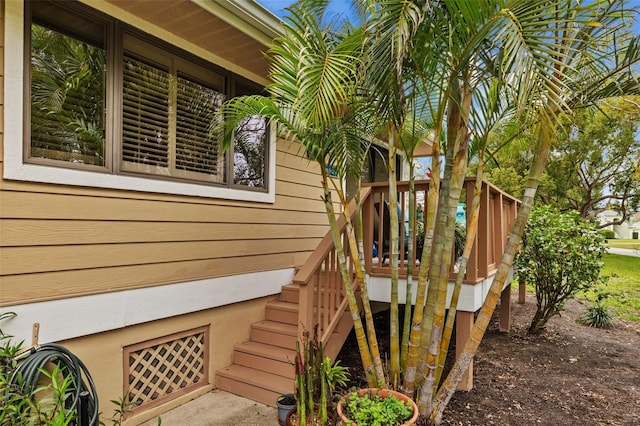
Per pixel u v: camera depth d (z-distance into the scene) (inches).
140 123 119.4
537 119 70.3
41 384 90.8
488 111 99.0
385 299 147.1
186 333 130.0
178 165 131.3
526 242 211.8
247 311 153.6
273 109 99.5
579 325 235.0
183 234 129.7
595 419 115.6
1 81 87.4
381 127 109.3
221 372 136.6
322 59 84.9
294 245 182.2
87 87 106.0
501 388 138.0
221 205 144.3
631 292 338.0
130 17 113.7
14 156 88.8
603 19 83.5
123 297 110.0
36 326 90.4
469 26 74.5
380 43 78.6
